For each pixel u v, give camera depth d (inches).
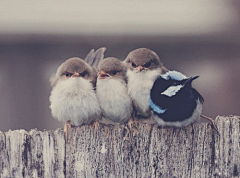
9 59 382.6
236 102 378.6
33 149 284.4
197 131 285.6
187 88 327.3
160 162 283.4
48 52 384.8
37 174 283.0
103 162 284.2
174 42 384.8
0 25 379.6
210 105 380.5
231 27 381.4
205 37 383.6
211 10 382.0
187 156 283.7
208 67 382.6
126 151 284.7
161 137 285.4
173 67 382.9
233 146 282.5
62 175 283.3
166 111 316.5
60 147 285.4
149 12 385.1
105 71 354.6
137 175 283.0
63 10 386.0
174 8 385.1
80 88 343.0
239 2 380.8
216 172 281.6
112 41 386.0
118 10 386.0
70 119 348.2
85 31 384.8
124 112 353.7
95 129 286.8
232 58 381.7
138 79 351.3
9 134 285.6
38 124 383.9
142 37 386.0
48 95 384.8
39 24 383.2
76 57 374.3
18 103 383.9
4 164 283.0
